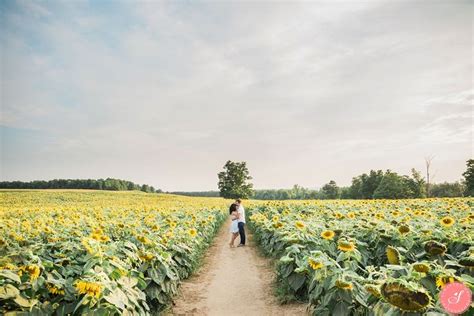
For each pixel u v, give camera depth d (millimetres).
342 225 8016
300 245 6289
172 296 6703
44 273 4023
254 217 15328
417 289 2818
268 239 11430
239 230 14539
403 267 3539
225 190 95188
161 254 5938
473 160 59594
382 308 3072
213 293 7699
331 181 102125
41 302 3754
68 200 46688
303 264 5266
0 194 51531
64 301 3814
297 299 6707
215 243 15781
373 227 7570
